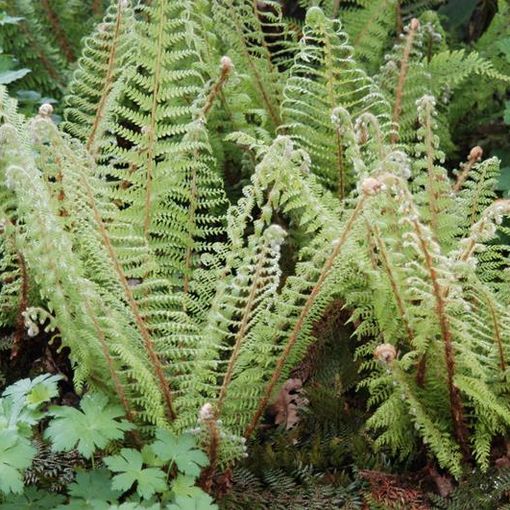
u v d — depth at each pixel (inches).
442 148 109.6
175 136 104.4
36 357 94.3
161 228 90.4
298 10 132.8
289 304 82.5
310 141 101.0
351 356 92.4
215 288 86.7
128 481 76.2
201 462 78.4
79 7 118.0
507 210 79.0
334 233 83.2
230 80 97.0
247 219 103.9
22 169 77.0
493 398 83.1
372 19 109.8
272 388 84.7
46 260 78.9
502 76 102.7
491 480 84.7
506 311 82.2
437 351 83.6
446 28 126.3
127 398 82.7
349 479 85.7
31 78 112.1
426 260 79.0
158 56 90.4
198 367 82.4
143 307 86.7
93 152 94.7
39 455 84.1
